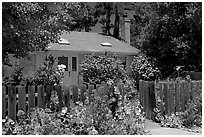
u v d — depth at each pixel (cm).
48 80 720
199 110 767
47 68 782
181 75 1688
